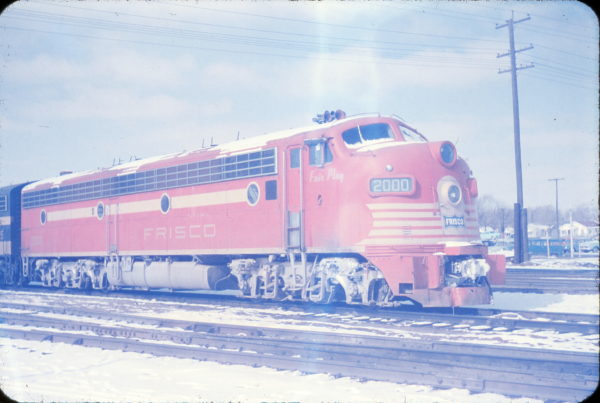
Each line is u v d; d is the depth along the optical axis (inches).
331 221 541.0
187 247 692.1
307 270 567.2
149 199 753.0
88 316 593.6
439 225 515.8
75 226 893.2
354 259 536.1
